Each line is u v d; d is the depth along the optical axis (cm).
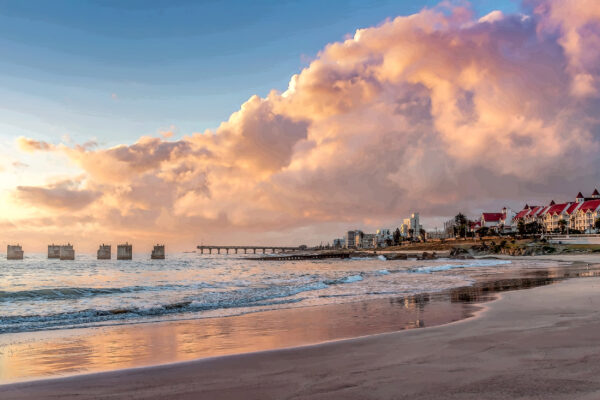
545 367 804
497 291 2744
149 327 1599
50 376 898
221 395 725
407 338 1185
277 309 2092
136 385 807
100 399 726
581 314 1541
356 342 1159
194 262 16588
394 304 2192
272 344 1239
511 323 1387
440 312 1845
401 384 738
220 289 3284
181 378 851
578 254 14575
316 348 1106
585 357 873
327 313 1912
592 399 614
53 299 2623
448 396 659
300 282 4012
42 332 1511
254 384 786
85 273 7275
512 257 14988
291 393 720
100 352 1169
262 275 5884
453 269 6981
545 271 5572
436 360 905
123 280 5006
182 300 2538
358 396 681
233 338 1361
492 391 673
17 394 761
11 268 9975
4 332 1520
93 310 2067
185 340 1338
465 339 1127
